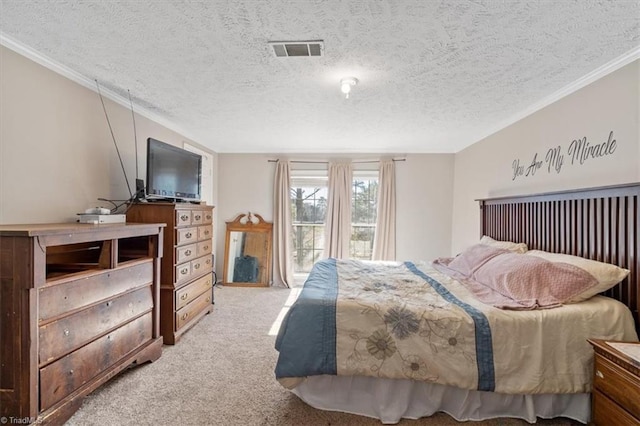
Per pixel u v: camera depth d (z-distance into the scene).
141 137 3.03
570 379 1.60
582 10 1.42
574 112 2.26
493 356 1.62
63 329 1.60
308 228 4.95
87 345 1.75
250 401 1.86
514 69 2.03
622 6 1.39
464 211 4.28
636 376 1.32
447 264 3.15
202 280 3.22
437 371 1.63
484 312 1.70
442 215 4.68
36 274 1.45
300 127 3.53
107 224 2.06
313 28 1.61
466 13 1.46
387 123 3.33
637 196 1.67
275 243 4.76
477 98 2.56
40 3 1.43
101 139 2.51
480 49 1.79
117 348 1.98
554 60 1.90
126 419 1.69
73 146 2.25
